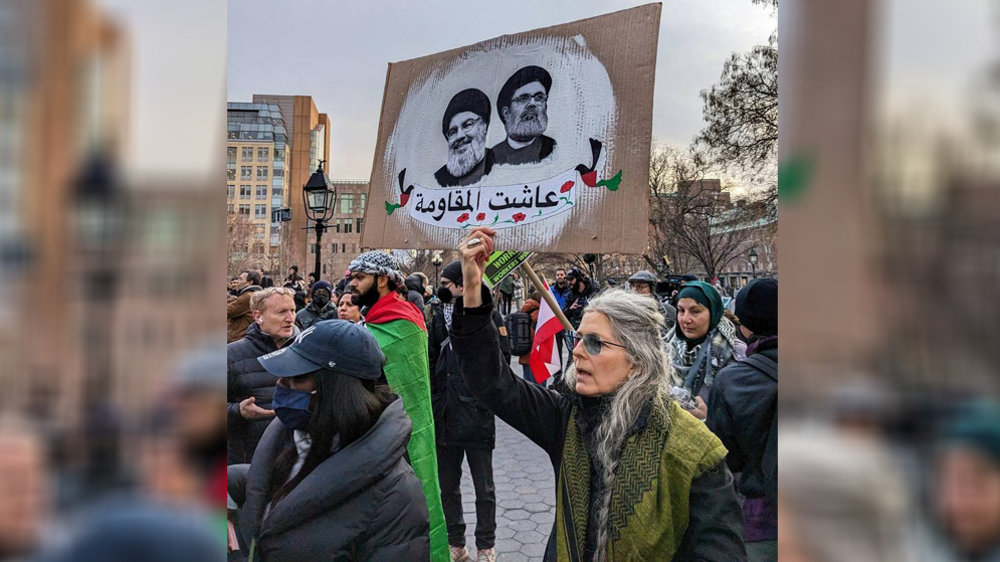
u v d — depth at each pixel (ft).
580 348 4.48
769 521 5.33
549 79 5.20
